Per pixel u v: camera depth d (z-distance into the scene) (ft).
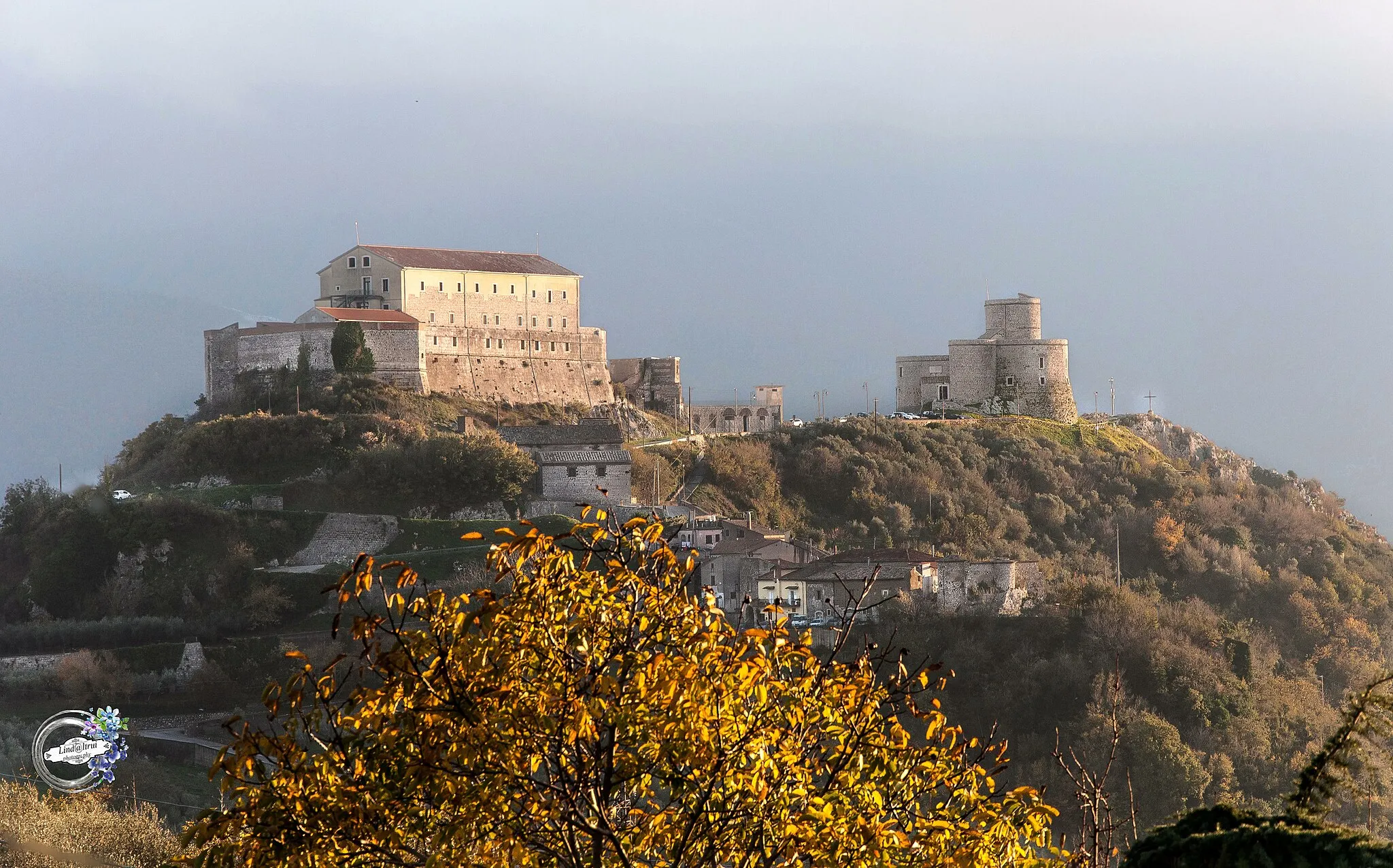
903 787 39.65
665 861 36.99
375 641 35.17
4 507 350.84
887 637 264.93
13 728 194.08
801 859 36.55
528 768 34.37
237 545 346.54
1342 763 40.37
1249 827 37.22
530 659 35.01
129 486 396.37
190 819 140.15
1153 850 38.24
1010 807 39.55
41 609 334.85
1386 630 402.31
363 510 379.76
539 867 35.27
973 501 455.22
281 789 34.37
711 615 37.04
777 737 36.81
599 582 36.55
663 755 34.68
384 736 34.65
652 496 419.95
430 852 35.37
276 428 405.18
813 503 449.48
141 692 279.49
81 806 99.91
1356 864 34.40
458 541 359.87
